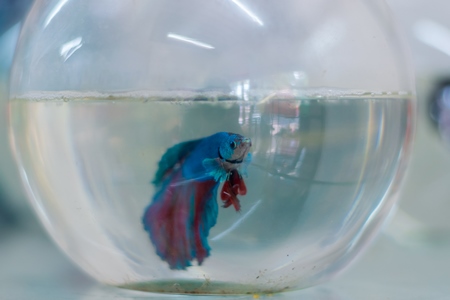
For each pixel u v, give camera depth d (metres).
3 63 0.50
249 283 0.34
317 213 0.34
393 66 0.36
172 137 0.33
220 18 0.34
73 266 0.42
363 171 0.34
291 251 0.34
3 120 0.50
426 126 0.58
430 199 0.55
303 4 0.35
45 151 0.34
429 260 0.46
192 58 0.33
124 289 0.36
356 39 0.35
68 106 0.33
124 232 0.34
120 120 0.33
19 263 0.43
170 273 0.34
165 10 0.34
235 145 0.32
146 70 0.33
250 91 0.33
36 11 0.38
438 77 0.61
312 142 0.33
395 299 0.38
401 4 0.66
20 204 0.51
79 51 0.34
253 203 0.33
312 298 0.37
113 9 0.35
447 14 0.65
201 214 0.33
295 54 0.34
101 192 0.33
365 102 0.34
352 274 0.42
